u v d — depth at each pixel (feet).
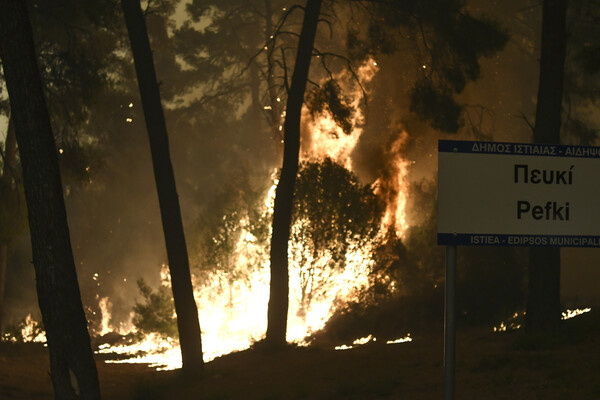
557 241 15.61
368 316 74.28
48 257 36.11
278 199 67.72
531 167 15.58
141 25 59.06
